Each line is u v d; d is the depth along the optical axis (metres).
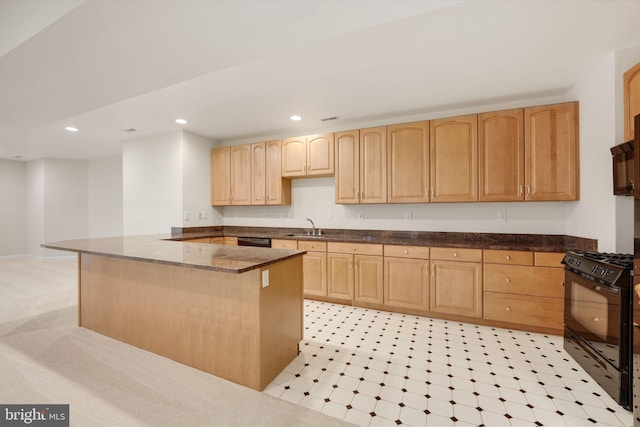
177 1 1.31
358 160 3.62
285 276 2.11
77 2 1.33
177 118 3.73
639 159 1.48
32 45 1.64
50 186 6.33
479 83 2.76
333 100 3.17
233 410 1.67
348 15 1.46
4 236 6.44
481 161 3.04
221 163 4.62
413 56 2.28
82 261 2.79
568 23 1.88
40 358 2.22
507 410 1.68
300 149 4.00
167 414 1.63
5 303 3.51
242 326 1.89
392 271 3.19
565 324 2.31
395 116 3.71
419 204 3.65
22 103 2.54
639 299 1.49
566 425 1.57
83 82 2.14
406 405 1.72
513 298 2.71
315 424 1.57
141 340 2.37
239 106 3.33
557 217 3.06
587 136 2.57
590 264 1.93
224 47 1.73
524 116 2.89
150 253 2.14
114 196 6.53
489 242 3.24
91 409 1.67
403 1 1.36
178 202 4.30
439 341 2.52
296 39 1.67
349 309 3.33
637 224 1.48
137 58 1.83
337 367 2.12
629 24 1.88
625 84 2.06
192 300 2.09
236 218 4.88
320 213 4.23
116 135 4.48
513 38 2.04
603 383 1.83
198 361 2.08
